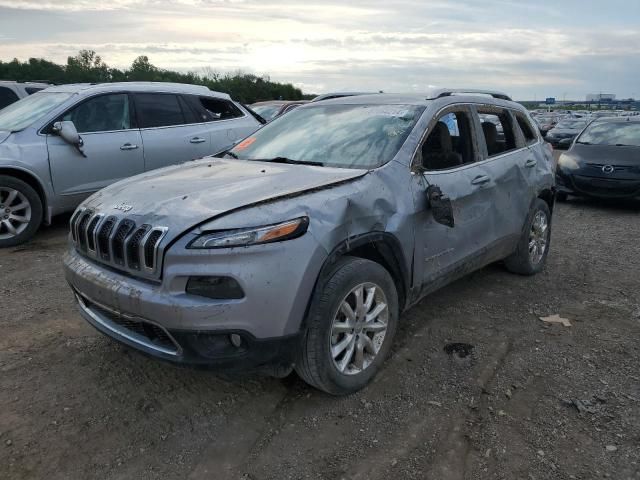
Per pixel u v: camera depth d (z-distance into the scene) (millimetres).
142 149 7113
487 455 2771
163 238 2709
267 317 2727
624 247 6883
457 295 4953
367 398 3270
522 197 4957
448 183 3891
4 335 3965
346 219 3047
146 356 2910
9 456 2684
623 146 10008
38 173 6281
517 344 4000
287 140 4188
